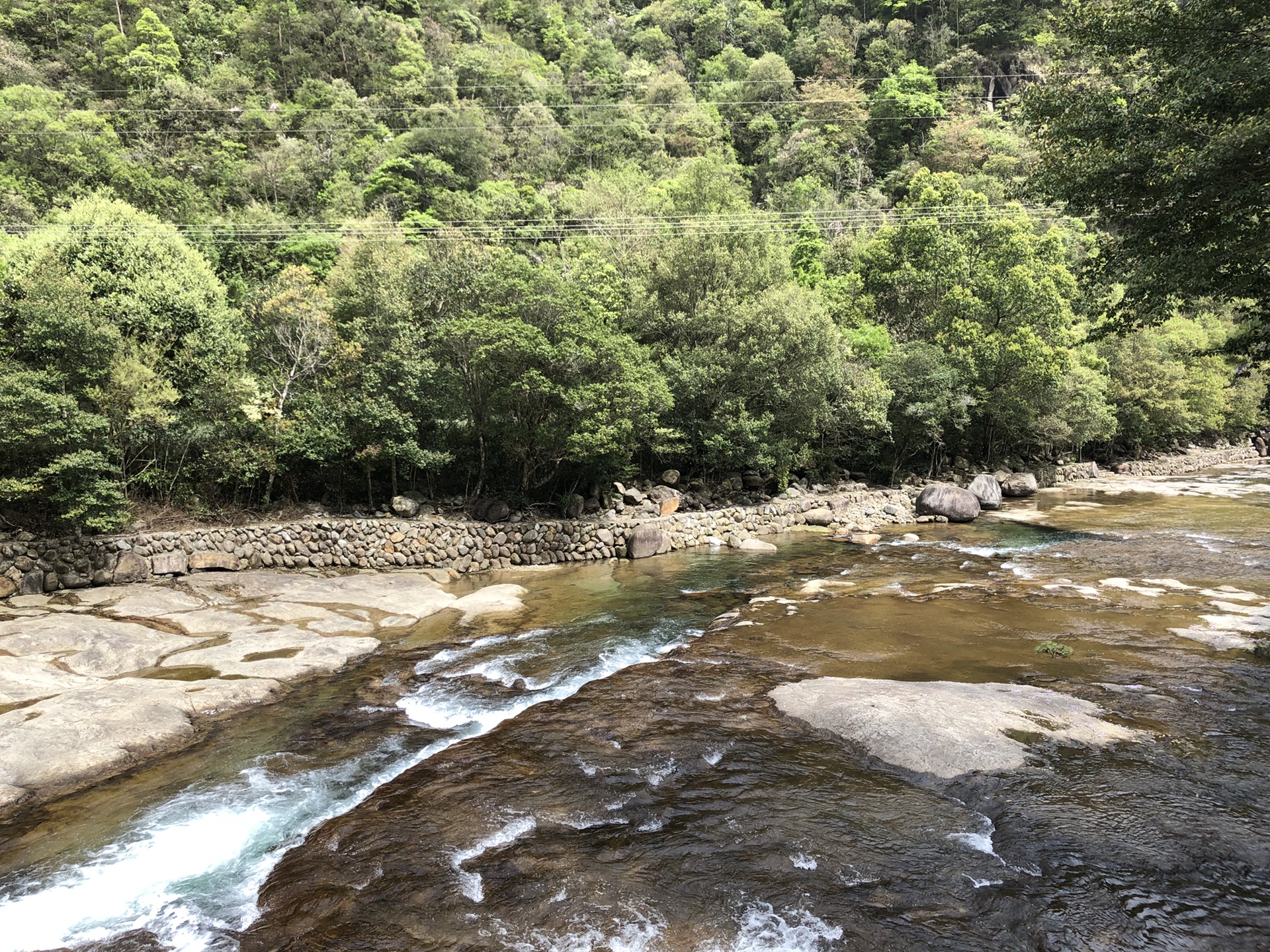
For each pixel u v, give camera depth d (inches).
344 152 2568.9
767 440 1109.7
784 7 4308.6
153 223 1016.2
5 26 2704.2
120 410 700.0
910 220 1512.1
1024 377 1318.9
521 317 845.8
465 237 1291.8
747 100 3481.8
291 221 2017.7
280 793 320.5
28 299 689.6
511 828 274.8
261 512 832.3
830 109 3090.6
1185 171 420.2
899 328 1536.7
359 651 514.9
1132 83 526.9
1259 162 412.5
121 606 593.9
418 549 815.7
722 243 1171.9
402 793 305.7
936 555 824.3
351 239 1396.4
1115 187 479.8
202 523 779.4
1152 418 1807.3
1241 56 431.2
